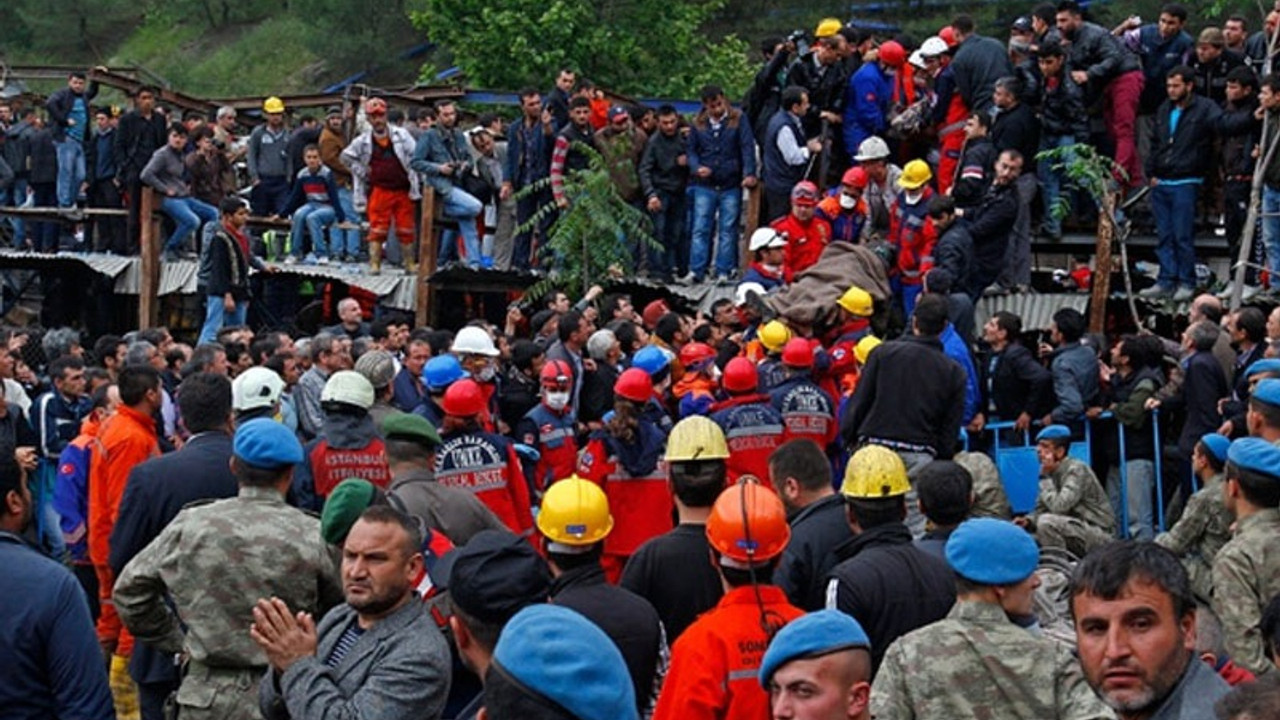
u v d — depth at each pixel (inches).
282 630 393.7
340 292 1400.1
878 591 465.1
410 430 560.7
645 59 2787.9
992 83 1134.4
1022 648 405.7
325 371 906.7
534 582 364.2
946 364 750.5
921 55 1180.5
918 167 1058.1
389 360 772.6
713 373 944.3
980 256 1059.3
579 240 1222.3
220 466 559.5
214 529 484.7
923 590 469.4
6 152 1620.3
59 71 1967.3
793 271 1086.4
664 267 1255.5
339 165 1393.9
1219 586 525.0
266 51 3422.7
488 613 361.1
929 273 958.4
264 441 494.0
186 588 484.4
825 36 1208.2
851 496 489.4
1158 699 292.4
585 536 446.3
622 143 1256.8
